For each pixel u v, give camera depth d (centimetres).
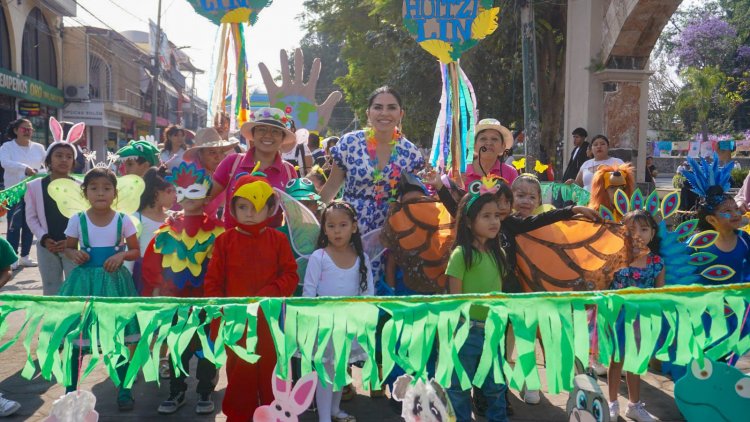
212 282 356
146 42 4597
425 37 448
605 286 368
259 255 358
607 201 518
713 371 280
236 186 364
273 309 255
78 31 3094
